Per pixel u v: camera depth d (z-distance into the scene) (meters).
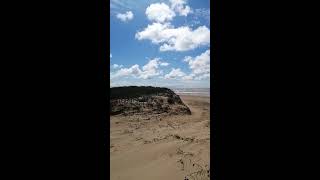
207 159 5.44
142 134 9.51
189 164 5.24
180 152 6.14
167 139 7.91
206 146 6.47
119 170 5.44
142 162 5.82
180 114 16.33
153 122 13.10
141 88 20.84
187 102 27.98
